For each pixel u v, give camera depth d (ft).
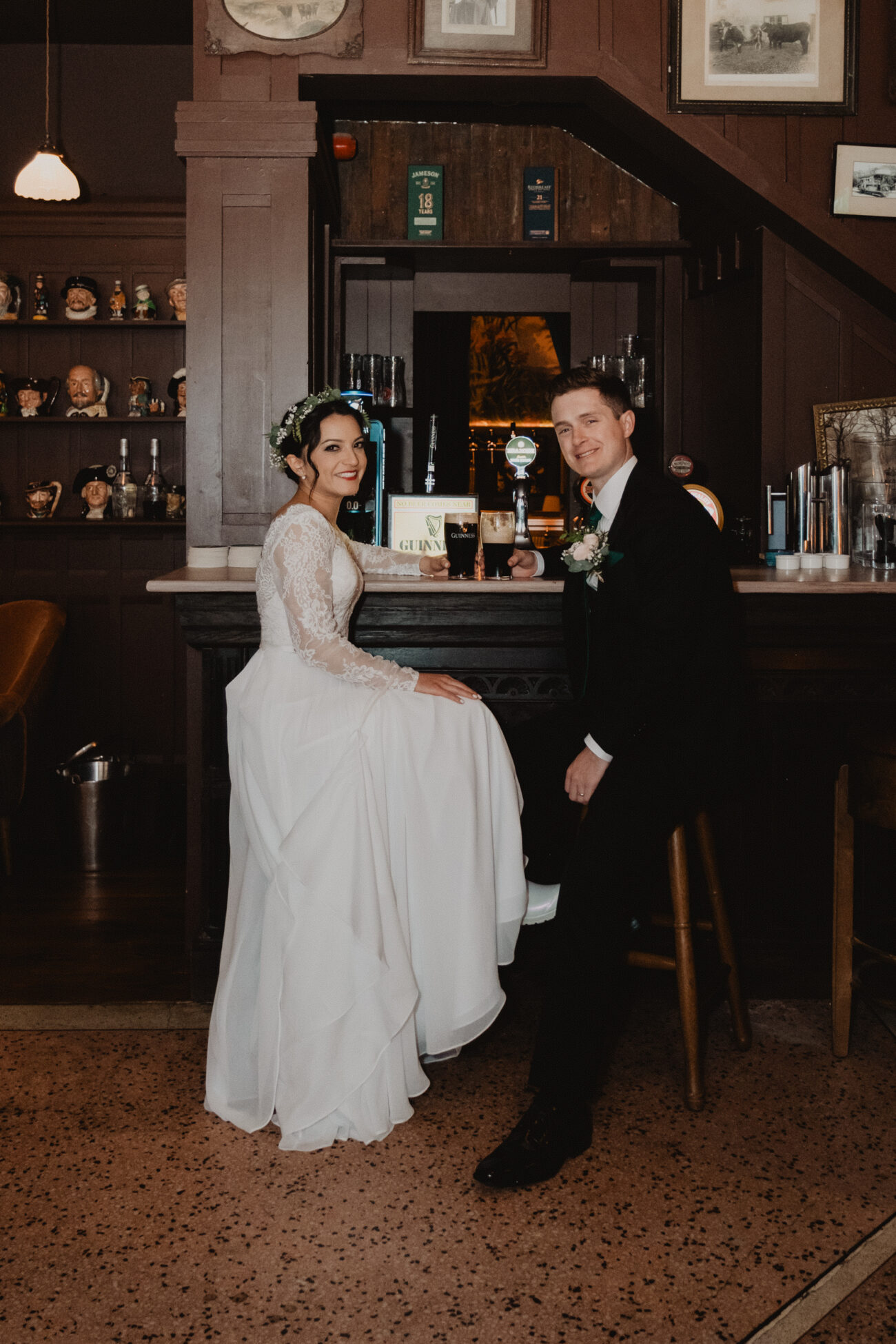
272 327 10.91
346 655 7.74
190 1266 6.09
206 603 9.40
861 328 12.30
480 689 9.84
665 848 8.02
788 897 10.12
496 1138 7.51
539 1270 6.07
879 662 9.75
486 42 11.09
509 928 8.31
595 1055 7.34
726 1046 8.99
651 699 7.46
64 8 15.96
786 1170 7.10
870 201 11.57
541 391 16.67
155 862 14.97
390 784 7.66
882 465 12.16
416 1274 6.03
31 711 14.44
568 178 15.47
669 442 15.55
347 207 15.37
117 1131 7.60
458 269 16.26
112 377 17.44
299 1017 7.31
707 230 14.19
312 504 8.24
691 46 11.35
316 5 10.86
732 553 12.01
